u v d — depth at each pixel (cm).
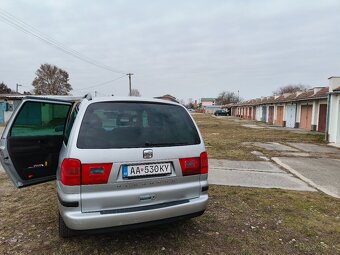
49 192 502
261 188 561
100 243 319
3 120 2767
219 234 349
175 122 327
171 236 340
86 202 261
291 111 2872
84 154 262
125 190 276
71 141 269
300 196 513
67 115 393
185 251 306
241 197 497
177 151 307
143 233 345
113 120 293
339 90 1392
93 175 263
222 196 500
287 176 683
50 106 374
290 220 398
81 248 307
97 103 298
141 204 282
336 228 375
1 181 579
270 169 762
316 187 586
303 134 1958
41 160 338
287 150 1159
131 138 288
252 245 324
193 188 316
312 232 361
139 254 297
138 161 281
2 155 329
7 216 393
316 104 2342
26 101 338
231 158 924
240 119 4872
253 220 396
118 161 272
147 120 310
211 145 1260
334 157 998
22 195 485
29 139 328
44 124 376
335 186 596
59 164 287
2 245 313
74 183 259
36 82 5850
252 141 1482
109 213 265
